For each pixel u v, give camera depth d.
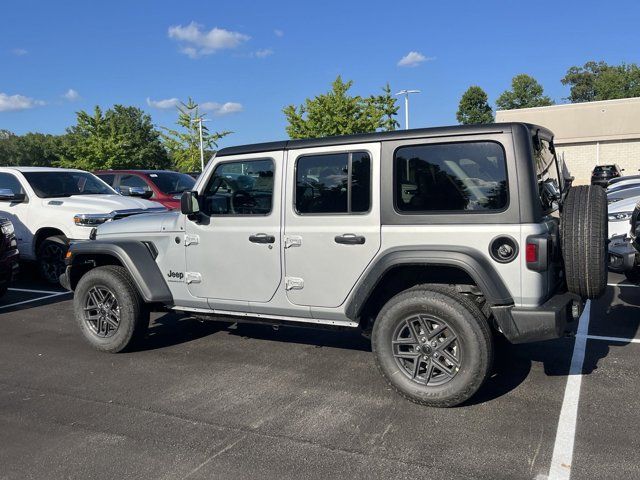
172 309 5.42
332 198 4.44
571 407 4.08
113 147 38.03
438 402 4.05
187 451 3.59
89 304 5.75
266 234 4.70
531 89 73.06
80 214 8.77
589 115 32.09
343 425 3.89
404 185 4.17
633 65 66.00
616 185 13.79
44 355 5.65
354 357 5.34
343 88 28.28
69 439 3.79
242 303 4.93
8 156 94.38
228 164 4.91
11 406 4.38
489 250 3.90
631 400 4.18
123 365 5.29
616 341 5.63
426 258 4.01
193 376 4.95
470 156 3.99
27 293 8.74
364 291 4.30
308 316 4.64
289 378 4.83
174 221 5.29
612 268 6.58
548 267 3.90
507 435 3.67
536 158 4.12
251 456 3.50
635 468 3.23
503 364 5.01
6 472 3.38
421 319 4.08
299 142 4.58
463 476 3.21
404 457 3.44
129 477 3.30
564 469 3.24
